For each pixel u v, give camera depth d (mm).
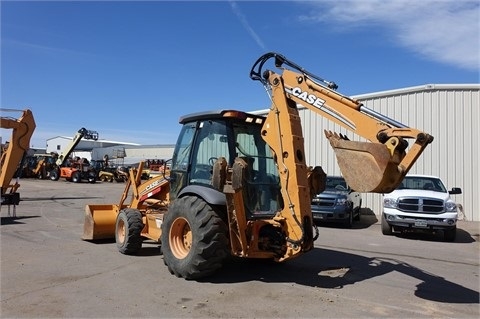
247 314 5055
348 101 5734
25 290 5863
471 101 16859
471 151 16766
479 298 5945
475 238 12430
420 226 11719
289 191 6168
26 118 13703
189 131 7551
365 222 16016
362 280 6785
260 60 6887
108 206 9961
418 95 17594
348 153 5441
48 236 10312
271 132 6496
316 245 10141
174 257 6605
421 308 5457
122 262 7594
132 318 4859
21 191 25969
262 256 6355
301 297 5762
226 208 6594
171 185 7727
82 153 70438
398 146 5098
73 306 5234
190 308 5219
